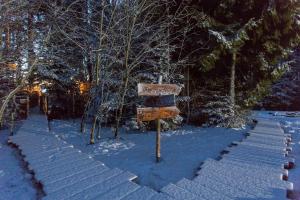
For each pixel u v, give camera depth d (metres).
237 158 6.22
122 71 9.84
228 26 10.73
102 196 4.26
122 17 9.20
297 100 26.56
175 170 6.06
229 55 11.40
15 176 5.92
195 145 8.23
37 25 10.48
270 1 10.32
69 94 15.29
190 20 10.83
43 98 16.02
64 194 4.40
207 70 10.84
